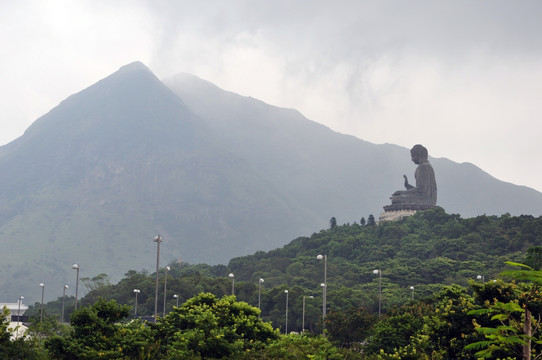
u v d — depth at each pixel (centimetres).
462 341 4166
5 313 4581
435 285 16738
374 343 5856
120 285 19125
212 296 5744
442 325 4400
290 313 14388
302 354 4338
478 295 4300
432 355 4447
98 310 5091
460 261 19462
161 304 16388
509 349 2469
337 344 7212
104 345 4766
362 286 18150
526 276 2092
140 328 5106
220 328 5119
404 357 4456
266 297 15275
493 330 2325
